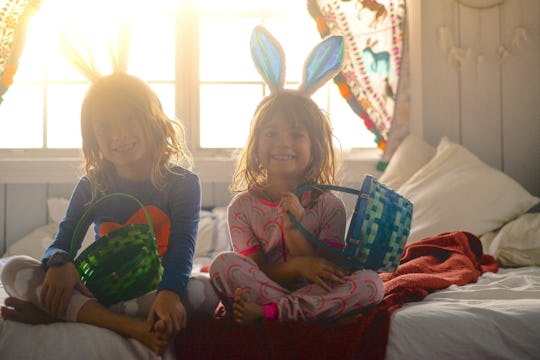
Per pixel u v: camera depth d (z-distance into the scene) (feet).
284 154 4.81
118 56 4.93
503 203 7.81
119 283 4.21
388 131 9.68
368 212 4.34
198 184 4.89
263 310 4.12
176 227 4.62
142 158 4.81
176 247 4.47
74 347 3.89
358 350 3.99
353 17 9.63
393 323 4.13
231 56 10.21
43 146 10.09
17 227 9.68
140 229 4.25
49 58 10.09
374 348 3.99
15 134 10.12
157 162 4.78
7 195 9.69
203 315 4.37
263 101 5.10
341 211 4.88
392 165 9.14
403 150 9.19
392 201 4.49
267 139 4.86
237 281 4.27
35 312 4.19
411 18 9.71
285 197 4.53
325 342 3.95
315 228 4.82
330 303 4.21
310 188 4.66
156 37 10.12
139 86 4.78
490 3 9.71
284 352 3.94
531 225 7.33
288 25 10.18
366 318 4.11
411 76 9.71
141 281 4.26
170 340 4.00
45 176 9.64
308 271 4.33
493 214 7.75
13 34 9.20
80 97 10.11
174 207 4.74
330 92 10.16
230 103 10.21
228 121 10.22
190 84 9.99
